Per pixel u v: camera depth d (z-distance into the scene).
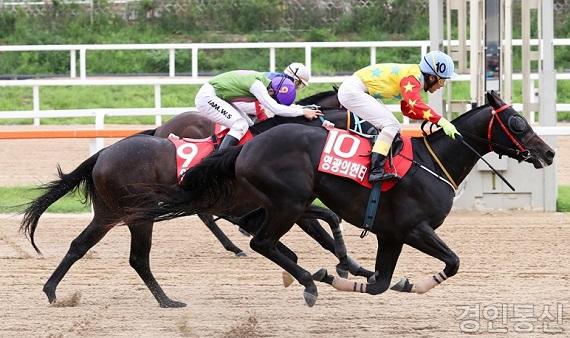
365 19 31.47
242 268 10.95
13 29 31.48
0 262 11.30
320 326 8.36
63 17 32.16
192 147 9.48
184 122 11.41
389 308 9.00
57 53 29.19
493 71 13.82
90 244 9.51
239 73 10.00
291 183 8.45
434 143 8.69
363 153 8.48
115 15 32.44
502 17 14.73
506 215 13.95
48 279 10.10
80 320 8.63
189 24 31.89
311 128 8.66
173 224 13.76
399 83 8.70
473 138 8.77
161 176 9.29
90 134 14.23
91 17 32.06
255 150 8.54
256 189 8.55
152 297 9.62
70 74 26.48
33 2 33.66
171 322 8.56
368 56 28.73
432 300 9.29
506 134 8.68
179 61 28.64
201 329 8.30
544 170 14.12
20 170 17.81
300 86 10.50
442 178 8.57
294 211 8.49
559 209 14.27
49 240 12.54
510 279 10.13
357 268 9.93
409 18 31.42
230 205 9.11
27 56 29.20
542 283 9.94
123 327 8.39
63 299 9.33
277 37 30.95
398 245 8.59
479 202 14.23
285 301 9.34
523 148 8.67
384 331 8.17
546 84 14.05
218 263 11.23
